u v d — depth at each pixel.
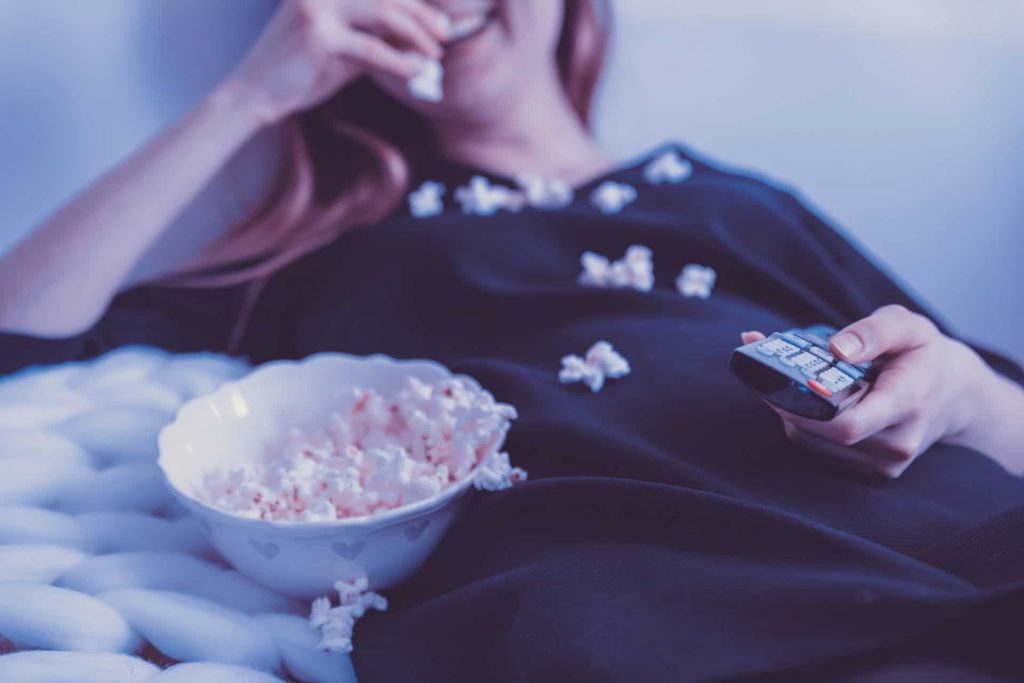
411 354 0.84
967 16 1.29
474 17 1.01
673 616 0.49
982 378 0.67
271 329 0.96
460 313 0.86
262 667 0.58
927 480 0.64
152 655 0.59
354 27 0.95
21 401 0.77
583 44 1.27
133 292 0.95
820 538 0.51
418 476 0.57
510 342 0.82
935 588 0.47
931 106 1.32
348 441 0.65
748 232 0.94
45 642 0.56
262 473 0.62
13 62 1.05
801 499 0.59
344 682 0.58
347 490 0.57
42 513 0.66
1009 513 0.55
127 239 0.86
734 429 0.65
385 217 1.04
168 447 0.62
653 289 0.86
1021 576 0.51
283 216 1.07
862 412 0.56
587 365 0.72
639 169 1.03
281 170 1.13
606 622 0.50
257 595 0.62
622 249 0.90
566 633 0.50
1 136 1.06
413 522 0.57
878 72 1.31
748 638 0.47
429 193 1.02
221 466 0.64
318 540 0.55
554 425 0.64
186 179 0.89
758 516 0.53
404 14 0.94
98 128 1.11
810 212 1.04
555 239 0.91
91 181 1.11
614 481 0.57
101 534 0.66
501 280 0.87
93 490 0.68
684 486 0.59
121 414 0.75
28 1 1.05
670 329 0.77
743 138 1.34
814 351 0.60
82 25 1.08
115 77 1.11
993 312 1.37
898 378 0.59
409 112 1.14
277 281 0.98
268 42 0.94
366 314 0.88
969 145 1.33
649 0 1.30
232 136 0.91
